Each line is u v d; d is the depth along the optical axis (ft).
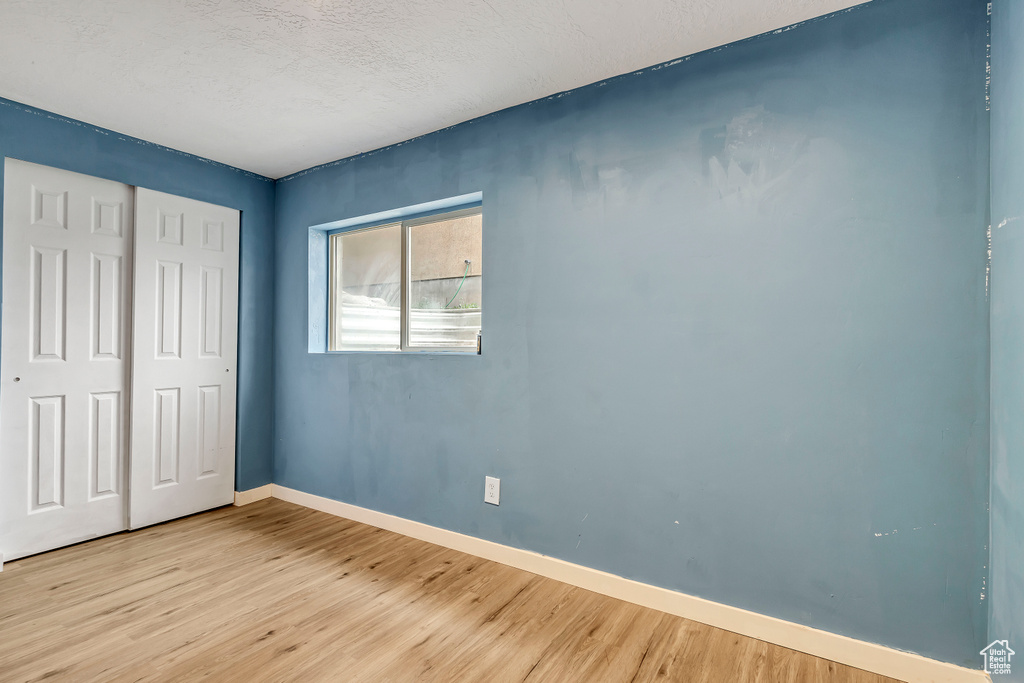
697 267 6.43
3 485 7.77
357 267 11.00
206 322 10.34
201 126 8.72
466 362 8.45
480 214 9.09
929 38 5.19
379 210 9.67
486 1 5.47
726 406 6.23
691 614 6.37
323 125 8.68
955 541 5.04
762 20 5.79
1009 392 4.39
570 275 7.39
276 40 6.25
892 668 5.25
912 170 5.26
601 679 5.22
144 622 6.17
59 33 6.07
